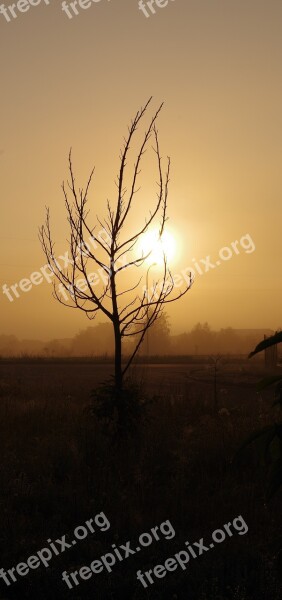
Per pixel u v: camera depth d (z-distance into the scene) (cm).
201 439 1159
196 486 923
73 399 1995
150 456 1045
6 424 1414
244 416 1524
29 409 1622
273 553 633
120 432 1138
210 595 544
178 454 1059
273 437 278
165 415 1511
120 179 1185
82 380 3148
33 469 973
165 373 4181
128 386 1195
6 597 561
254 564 612
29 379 3366
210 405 1761
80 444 1119
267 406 1692
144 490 866
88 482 895
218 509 797
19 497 825
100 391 1165
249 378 3434
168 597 561
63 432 1291
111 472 966
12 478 911
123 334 1195
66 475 957
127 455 1064
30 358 6600
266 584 561
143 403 1188
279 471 268
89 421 1323
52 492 841
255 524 738
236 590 548
